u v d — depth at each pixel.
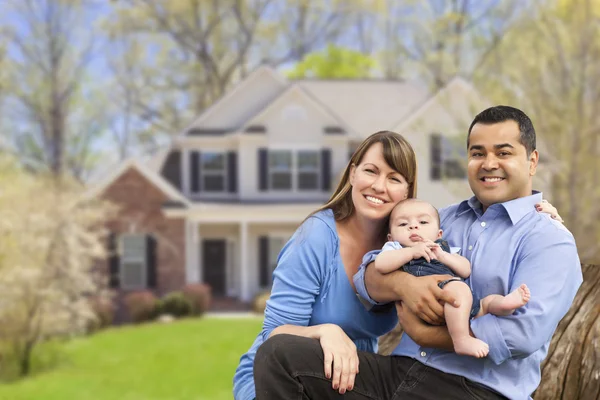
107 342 17.00
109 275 23.28
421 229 3.03
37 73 35.31
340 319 3.12
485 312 2.71
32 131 35.25
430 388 2.79
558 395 3.46
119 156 37.34
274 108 24.55
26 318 14.42
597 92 15.07
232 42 37.84
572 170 14.90
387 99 25.34
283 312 3.07
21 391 12.56
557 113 15.03
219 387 12.09
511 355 2.65
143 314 21.33
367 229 3.18
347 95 25.52
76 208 17.61
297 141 24.50
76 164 36.09
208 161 25.05
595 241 14.75
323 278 3.11
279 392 2.75
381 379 2.88
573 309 3.65
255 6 37.62
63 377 13.40
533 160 2.98
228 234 24.88
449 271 2.87
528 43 15.40
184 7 36.69
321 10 37.59
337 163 24.53
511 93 15.48
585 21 15.02
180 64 37.62
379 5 36.00
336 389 2.79
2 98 34.69
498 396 2.75
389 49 36.66
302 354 2.77
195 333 17.61
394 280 2.86
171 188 23.53
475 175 2.96
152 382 12.65
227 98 25.22
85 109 36.34
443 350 2.83
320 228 3.13
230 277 24.91
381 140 3.11
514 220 2.87
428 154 21.41
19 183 16.52
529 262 2.77
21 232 14.86
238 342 16.14
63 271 15.80
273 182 24.62
